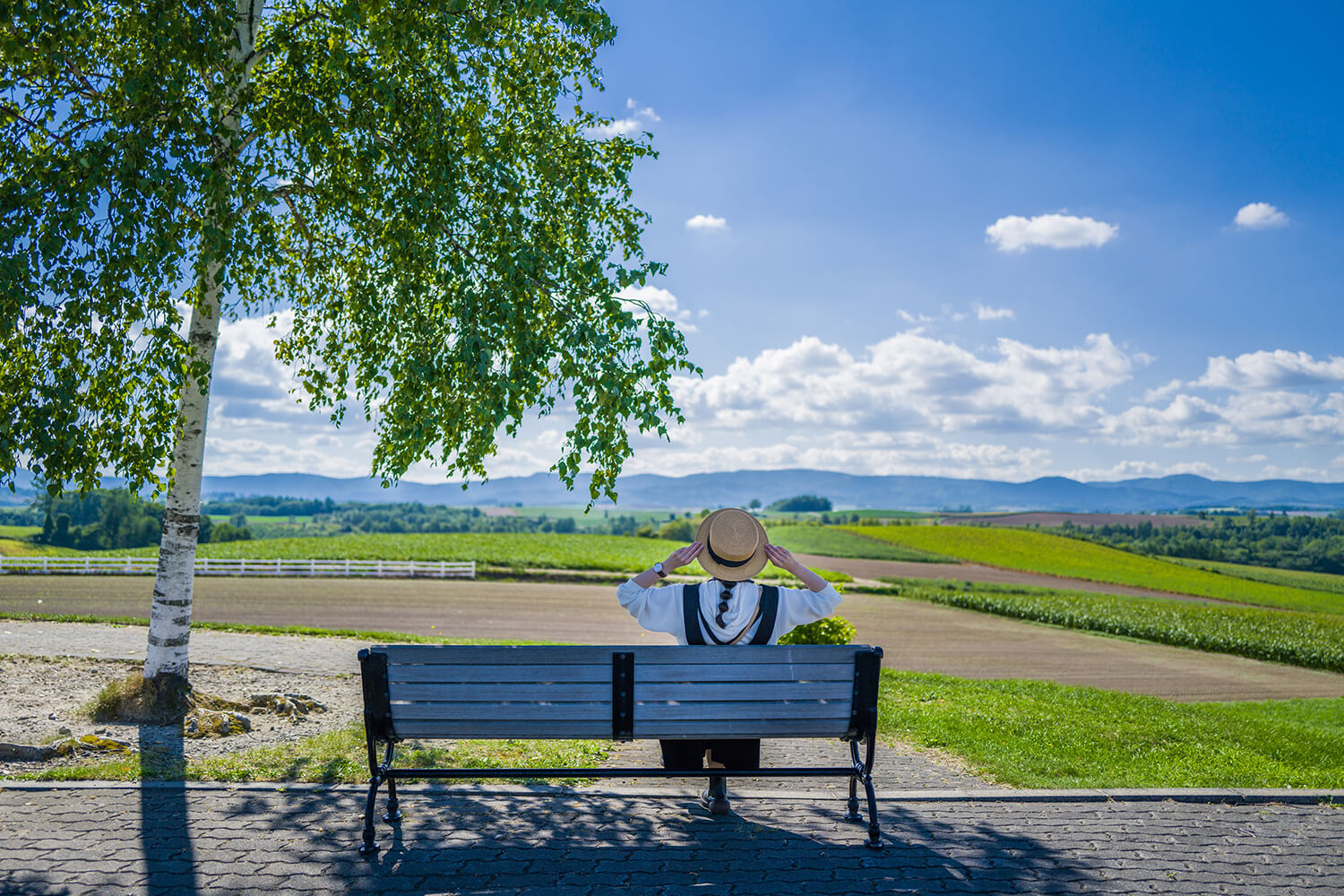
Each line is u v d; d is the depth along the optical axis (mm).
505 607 23344
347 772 5223
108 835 4082
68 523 73562
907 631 23812
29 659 9625
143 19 5762
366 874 3727
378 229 6969
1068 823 4742
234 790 4840
